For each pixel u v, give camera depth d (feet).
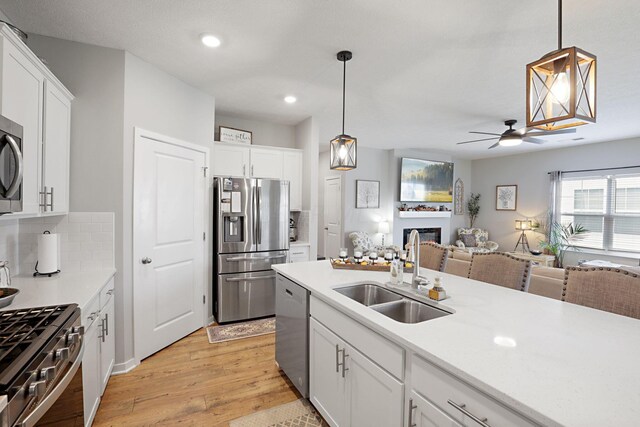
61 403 4.51
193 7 6.60
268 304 12.55
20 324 4.25
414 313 5.81
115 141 8.24
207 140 11.56
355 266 8.11
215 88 11.07
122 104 8.32
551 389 2.86
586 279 5.67
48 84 6.34
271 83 10.58
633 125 15.34
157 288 9.41
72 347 4.36
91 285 6.49
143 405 6.93
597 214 19.66
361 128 16.78
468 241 24.88
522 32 7.38
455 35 7.57
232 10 6.70
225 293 11.74
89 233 8.01
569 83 3.79
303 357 6.91
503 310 5.05
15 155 4.42
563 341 3.91
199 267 11.18
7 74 4.83
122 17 6.95
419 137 18.99
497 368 3.23
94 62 8.06
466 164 27.02
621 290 5.23
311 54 8.57
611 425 2.39
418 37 7.66
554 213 21.44
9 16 6.85
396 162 22.93
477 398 3.15
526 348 3.71
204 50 8.39
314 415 6.68
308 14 6.80
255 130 15.05
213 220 12.03
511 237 24.35
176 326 10.16
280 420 6.52
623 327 4.38
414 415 3.93
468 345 3.76
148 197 9.05
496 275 7.70
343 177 22.09
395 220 23.11
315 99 12.16
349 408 5.34
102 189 8.11
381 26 7.22
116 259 8.25
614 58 8.53
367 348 4.87
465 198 27.12
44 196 6.25
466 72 9.67
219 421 6.47
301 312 6.98
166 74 9.74
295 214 15.35
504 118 14.67
